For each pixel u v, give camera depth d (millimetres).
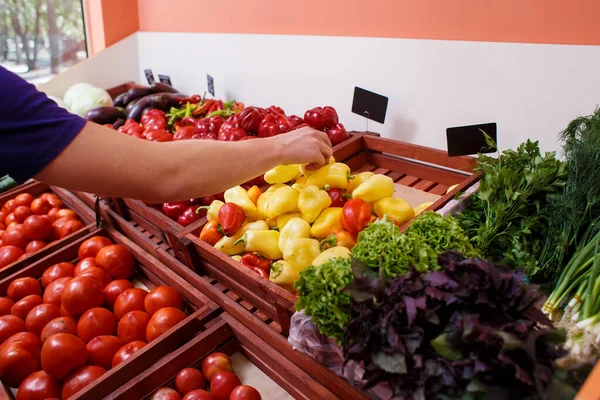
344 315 845
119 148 890
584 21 1348
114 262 1604
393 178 1761
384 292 796
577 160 1110
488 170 1259
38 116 817
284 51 2205
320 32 2041
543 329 706
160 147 959
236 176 1058
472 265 765
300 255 1231
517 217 1201
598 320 940
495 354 692
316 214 1345
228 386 1171
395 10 1752
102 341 1323
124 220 1791
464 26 1593
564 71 1414
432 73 1707
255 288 1211
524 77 1499
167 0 2779
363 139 1835
